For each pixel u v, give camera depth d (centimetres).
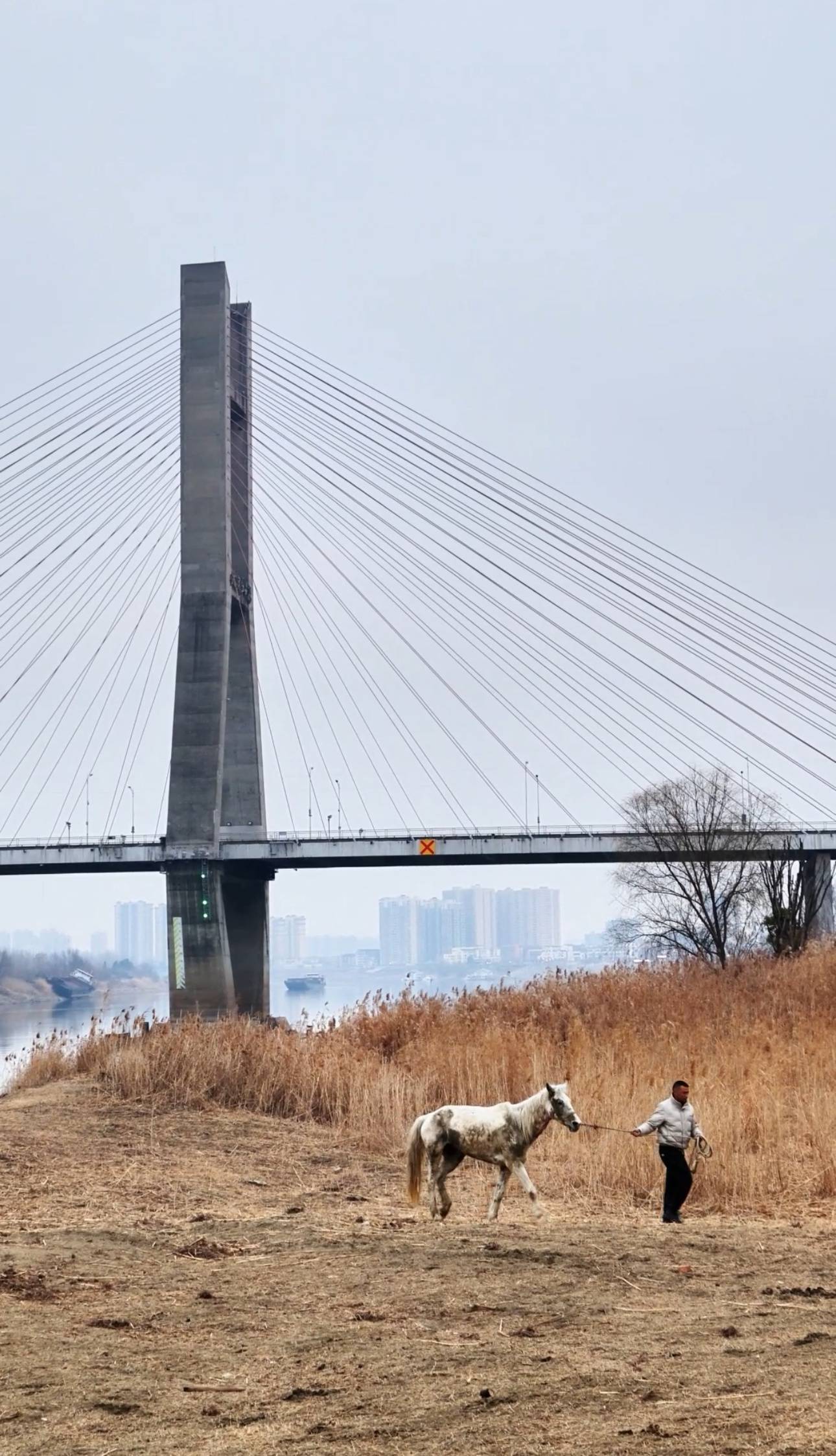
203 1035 2714
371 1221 1535
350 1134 2270
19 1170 1880
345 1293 1117
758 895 7181
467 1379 866
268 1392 853
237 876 8912
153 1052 2638
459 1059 2552
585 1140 1983
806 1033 2869
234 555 9025
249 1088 2517
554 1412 796
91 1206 1644
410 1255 1270
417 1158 1567
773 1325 992
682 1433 748
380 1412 808
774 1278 1170
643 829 7369
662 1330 983
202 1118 2375
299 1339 973
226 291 8750
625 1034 2722
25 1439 773
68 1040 3041
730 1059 2419
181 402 8538
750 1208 1655
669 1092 2133
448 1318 1029
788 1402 796
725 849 6925
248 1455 741
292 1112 2472
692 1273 1192
